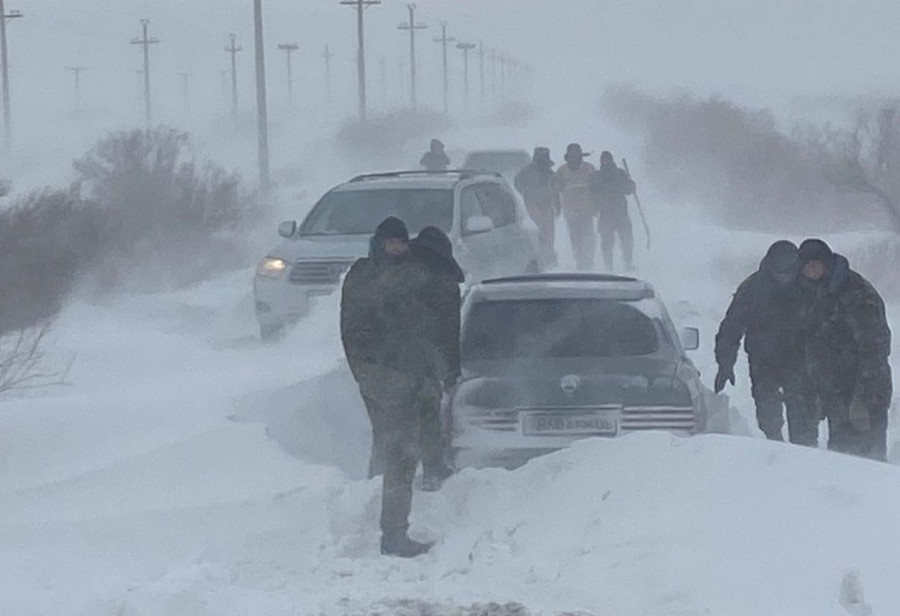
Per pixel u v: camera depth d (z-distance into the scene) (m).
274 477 17.41
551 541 14.87
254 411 20.34
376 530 15.88
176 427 19.20
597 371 18.02
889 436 21.11
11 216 21.98
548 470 16.50
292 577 14.41
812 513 13.95
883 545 13.13
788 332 18.31
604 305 19.42
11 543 15.16
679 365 18.30
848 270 17.30
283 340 27.83
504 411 17.53
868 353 17.02
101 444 18.61
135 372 23.95
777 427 18.64
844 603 12.27
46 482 17.06
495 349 19.03
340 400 21.84
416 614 13.00
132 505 16.31
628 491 15.37
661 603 12.95
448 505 16.34
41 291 21.62
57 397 21.11
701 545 13.83
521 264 33.44
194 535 15.60
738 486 14.76
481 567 14.59
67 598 13.02
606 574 13.76
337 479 17.44
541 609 13.13
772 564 13.16
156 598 12.90
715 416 19.20
